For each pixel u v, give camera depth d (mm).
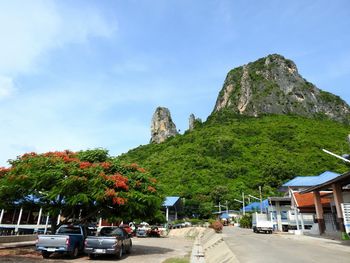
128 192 17734
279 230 45312
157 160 105938
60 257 16016
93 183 16703
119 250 16344
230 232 41031
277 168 85375
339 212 23766
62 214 19156
